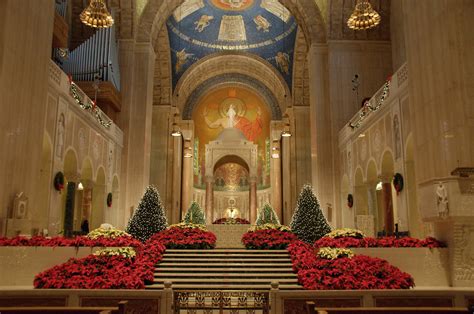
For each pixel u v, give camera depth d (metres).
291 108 31.53
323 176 20.58
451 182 8.91
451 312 4.97
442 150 9.59
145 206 15.17
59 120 13.30
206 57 31.94
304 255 11.30
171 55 31.06
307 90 31.47
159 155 30.14
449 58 9.58
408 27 11.30
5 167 9.34
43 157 12.73
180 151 33.16
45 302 7.02
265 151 37.25
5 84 9.37
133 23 20.69
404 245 9.70
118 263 9.10
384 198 15.33
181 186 33.66
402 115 13.28
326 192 20.48
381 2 20.92
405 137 13.02
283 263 11.72
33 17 10.70
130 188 20.00
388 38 20.95
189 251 12.59
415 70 10.88
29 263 9.04
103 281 8.02
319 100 21.06
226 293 7.74
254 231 14.38
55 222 13.05
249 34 31.48
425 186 9.82
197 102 35.97
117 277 8.32
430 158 10.09
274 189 34.03
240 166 40.69
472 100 9.33
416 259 9.36
